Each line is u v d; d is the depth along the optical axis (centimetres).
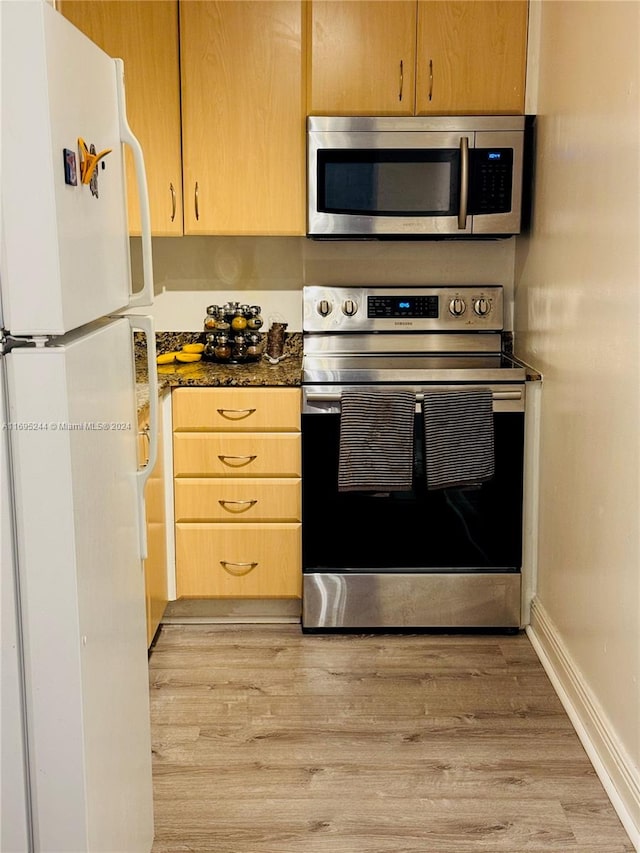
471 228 341
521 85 337
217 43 336
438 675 307
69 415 136
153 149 342
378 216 341
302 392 327
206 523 338
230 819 230
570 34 288
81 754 145
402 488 325
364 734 270
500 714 281
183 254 378
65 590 140
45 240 129
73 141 139
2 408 134
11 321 132
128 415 183
